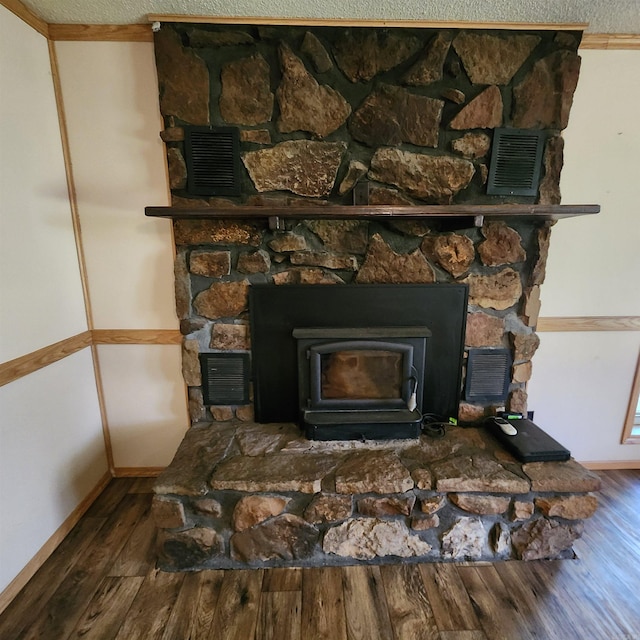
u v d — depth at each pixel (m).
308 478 1.58
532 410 2.24
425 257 1.90
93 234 1.95
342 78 1.73
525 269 1.93
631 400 2.26
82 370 1.96
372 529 1.62
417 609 1.44
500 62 1.72
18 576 1.51
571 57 1.72
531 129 1.79
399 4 1.54
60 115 1.81
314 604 1.46
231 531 1.60
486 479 1.59
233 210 1.56
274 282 1.90
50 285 1.73
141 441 2.18
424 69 1.71
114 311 2.03
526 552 1.66
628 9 1.60
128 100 1.83
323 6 1.56
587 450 2.33
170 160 1.76
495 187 1.82
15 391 1.51
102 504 2.00
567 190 2.00
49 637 1.34
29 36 1.61
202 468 1.65
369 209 1.56
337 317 1.93
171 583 1.55
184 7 1.59
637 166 1.99
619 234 2.06
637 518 1.92
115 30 1.76
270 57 1.70
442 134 1.78
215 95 1.72
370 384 1.92
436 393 2.03
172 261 1.99
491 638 1.34
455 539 1.65
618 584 1.55
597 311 2.15
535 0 1.53
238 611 1.44
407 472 1.63
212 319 1.94
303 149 1.77
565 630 1.37
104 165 1.89
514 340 1.97
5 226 1.48
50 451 1.71
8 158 1.50
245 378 1.99
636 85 1.90
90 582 1.56
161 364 2.09
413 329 1.86
